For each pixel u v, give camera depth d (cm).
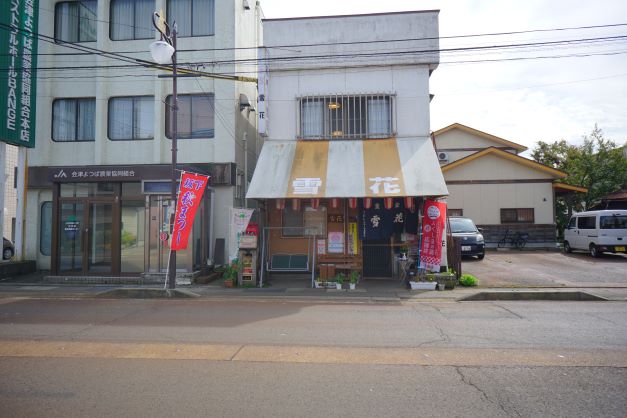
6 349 612
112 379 488
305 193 1175
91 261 1366
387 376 497
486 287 1155
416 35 1339
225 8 1541
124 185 1359
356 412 400
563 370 517
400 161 1252
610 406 413
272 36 1376
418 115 1339
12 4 1362
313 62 1359
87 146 1603
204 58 1542
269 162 1292
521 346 624
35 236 1588
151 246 1326
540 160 3131
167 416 391
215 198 1512
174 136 1164
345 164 1259
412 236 1282
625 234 1752
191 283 1263
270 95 1380
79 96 1608
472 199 2250
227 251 1488
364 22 1355
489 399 430
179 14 1580
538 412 400
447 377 493
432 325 763
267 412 400
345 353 590
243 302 1024
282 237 1352
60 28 1620
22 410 405
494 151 2231
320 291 1145
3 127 1365
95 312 894
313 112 1373
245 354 584
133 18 1599
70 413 398
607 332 707
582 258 1802
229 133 1522
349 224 1339
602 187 2608
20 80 1416
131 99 1599
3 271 1384
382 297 1068
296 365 538
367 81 1357
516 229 2214
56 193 1348
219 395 441
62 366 536
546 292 1069
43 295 1127
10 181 2384
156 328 743
